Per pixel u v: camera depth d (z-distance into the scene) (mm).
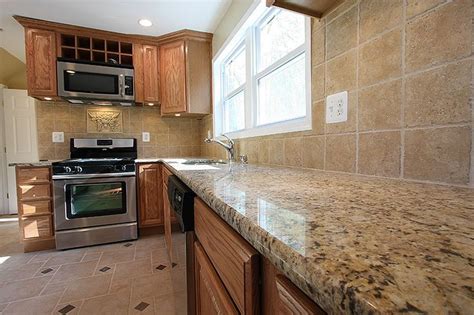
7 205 3619
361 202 528
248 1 1804
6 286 1690
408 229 359
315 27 1132
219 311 625
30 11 2221
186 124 3301
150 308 1461
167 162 2127
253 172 1146
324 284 247
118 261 2061
